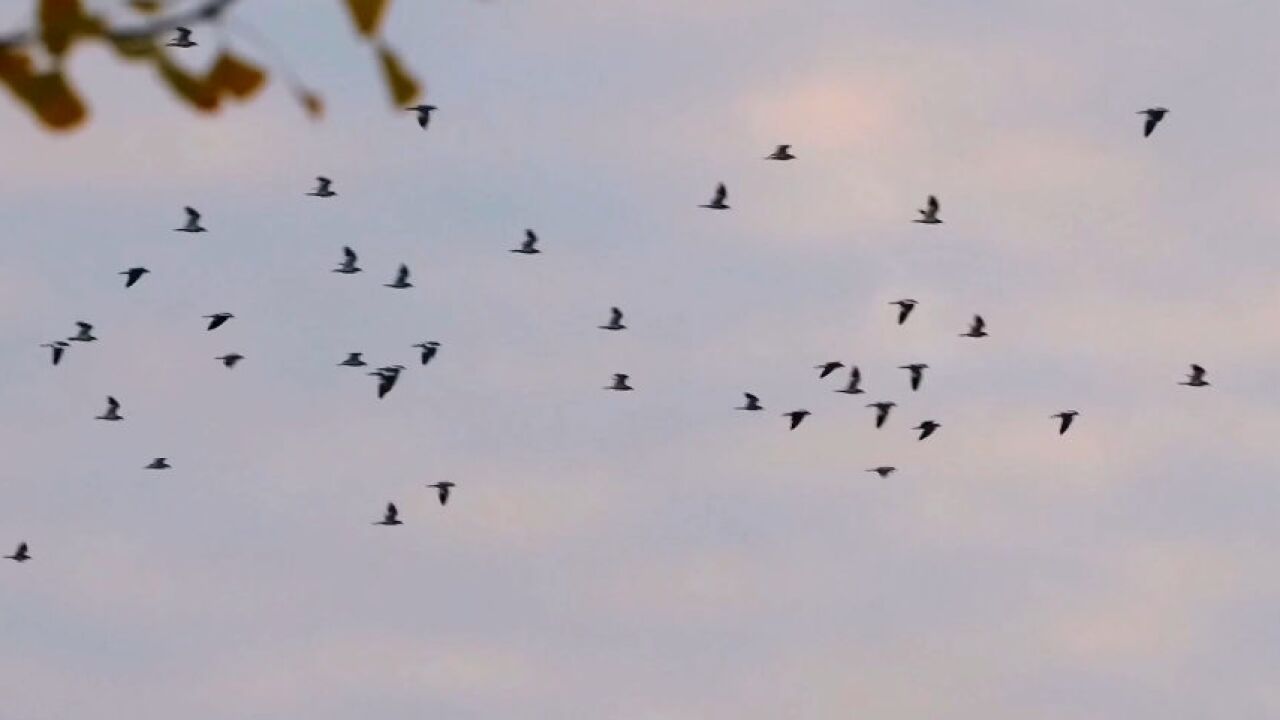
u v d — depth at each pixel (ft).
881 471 487.61
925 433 460.55
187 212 400.67
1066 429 495.00
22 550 445.37
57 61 31.42
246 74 32.40
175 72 32.17
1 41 31.37
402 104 32.60
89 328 384.47
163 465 467.11
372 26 32.27
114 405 460.14
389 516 483.51
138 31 31.86
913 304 447.83
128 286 390.63
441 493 488.85
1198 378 483.92
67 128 31.55
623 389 483.10
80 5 31.37
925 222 440.45
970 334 457.27
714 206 432.25
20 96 31.37
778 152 432.25
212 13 32.04
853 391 455.63
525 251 432.66
